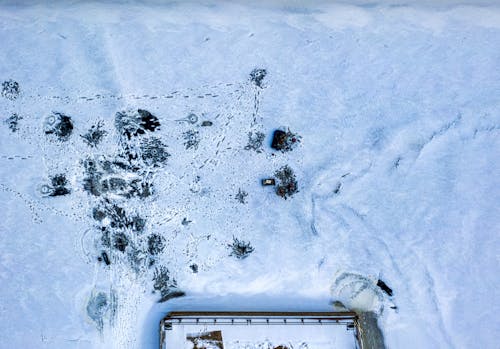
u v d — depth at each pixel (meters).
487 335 10.84
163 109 10.81
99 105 10.68
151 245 10.69
